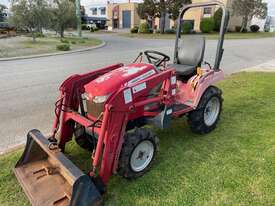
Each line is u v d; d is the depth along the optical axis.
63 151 2.87
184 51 3.64
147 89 2.59
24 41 17.59
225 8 3.29
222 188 2.48
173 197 2.37
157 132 3.58
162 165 2.83
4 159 2.92
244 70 7.90
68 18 19.23
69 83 2.72
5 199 2.33
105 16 49.12
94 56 11.07
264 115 4.19
